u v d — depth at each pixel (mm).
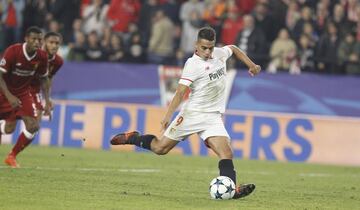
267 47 73875
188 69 33844
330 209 32969
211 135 34094
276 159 66438
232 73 71062
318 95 70312
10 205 29562
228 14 74500
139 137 35844
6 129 47750
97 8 77188
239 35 73562
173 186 39469
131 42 75312
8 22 77375
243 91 70812
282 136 66562
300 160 66500
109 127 68250
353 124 66875
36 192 33781
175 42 76375
